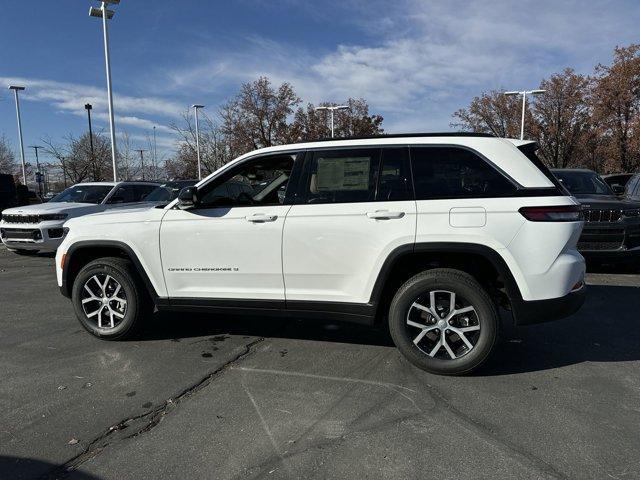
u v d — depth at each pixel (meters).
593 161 36.66
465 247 3.79
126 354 4.55
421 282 3.93
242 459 2.89
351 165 4.13
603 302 6.23
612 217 7.70
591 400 3.57
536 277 3.75
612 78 29.81
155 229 4.57
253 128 35.94
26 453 2.97
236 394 3.71
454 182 3.93
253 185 4.54
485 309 3.83
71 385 3.90
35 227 9.88
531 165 3.87
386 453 2.93
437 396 3.65
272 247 4.23
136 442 3.08
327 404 3.54
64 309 6.20
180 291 4.60
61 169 38.38
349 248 4.05
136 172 43.06
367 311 4.10
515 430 3.17
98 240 4.75
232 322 5.50
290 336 5.02
